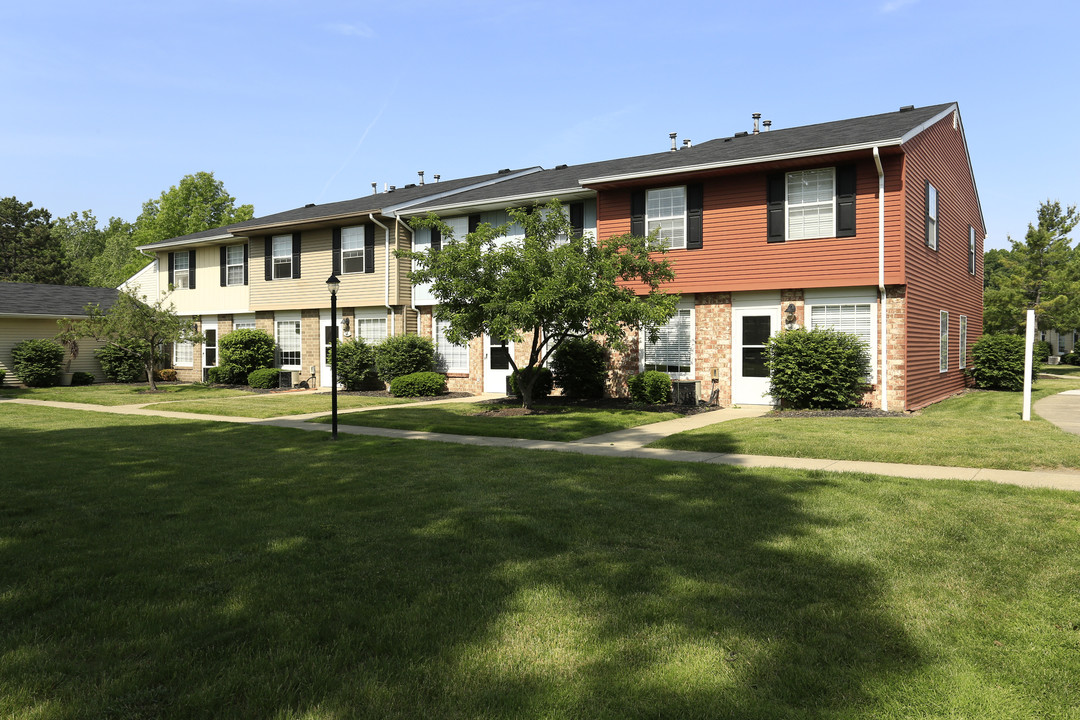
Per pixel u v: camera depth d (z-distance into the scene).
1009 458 8.70
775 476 7.98
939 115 16.62
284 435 12.41
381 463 9.23
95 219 81.62
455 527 5.93
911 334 15.05
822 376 14.63
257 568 4.91
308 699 3.12
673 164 16.77
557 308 14.12
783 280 15.68
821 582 4.51
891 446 9.70
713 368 16.88
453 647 3.64
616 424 13.30
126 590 4.48
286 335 25.92
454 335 14.72
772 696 3.12
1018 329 34.19
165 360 30.41
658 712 3.00
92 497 7.20
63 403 20.64
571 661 3.48
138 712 3.03
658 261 17.28
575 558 5.07
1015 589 4.37
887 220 14.52
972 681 3.24
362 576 4.73
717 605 4.16
